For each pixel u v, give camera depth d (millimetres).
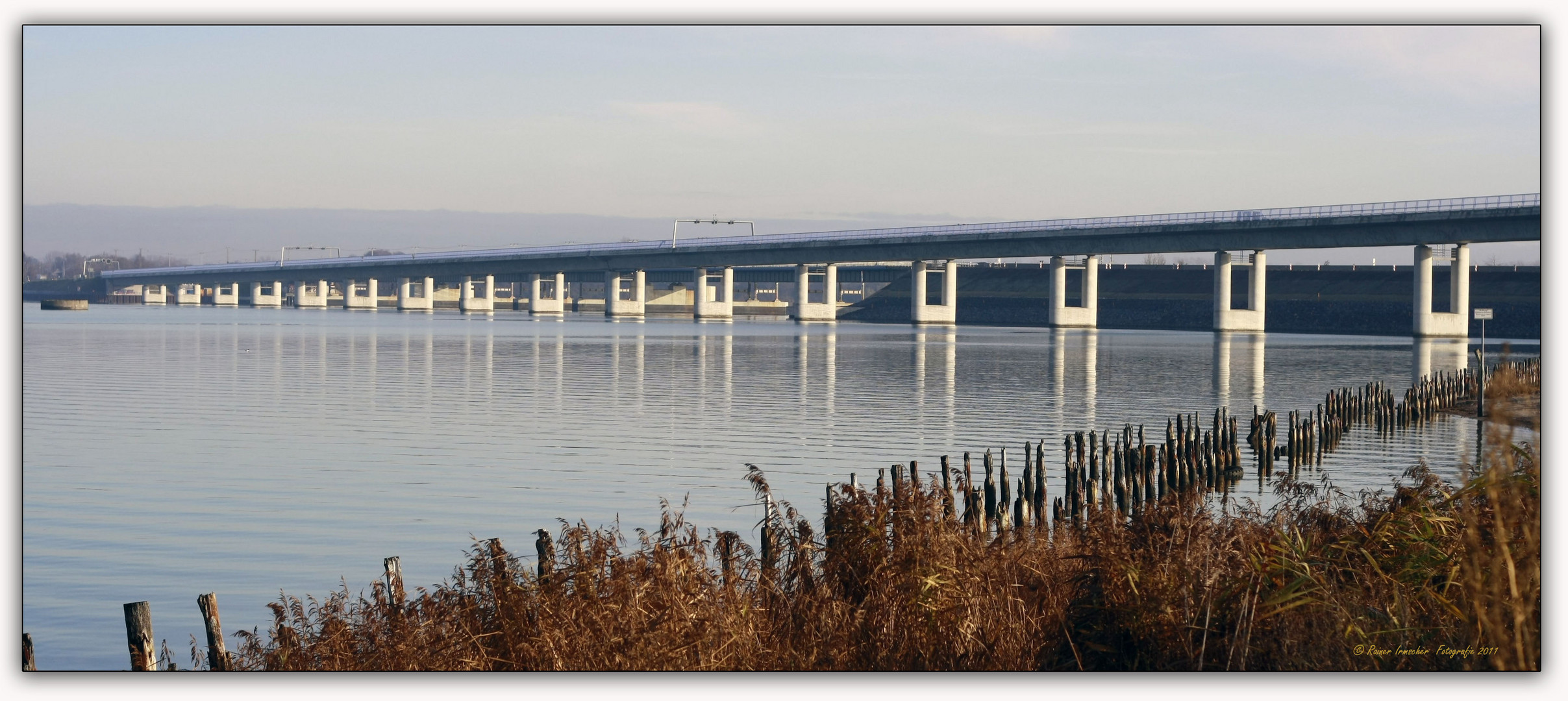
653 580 14758
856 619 14500
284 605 17016
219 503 33438
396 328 171375
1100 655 14258
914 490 16875
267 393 67688
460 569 17188
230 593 23875
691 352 111500
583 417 56375
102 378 77125
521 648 14047
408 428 51812
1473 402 67250
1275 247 150750
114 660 19719
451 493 35344
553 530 29875
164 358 97312
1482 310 64750
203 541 28438
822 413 58781
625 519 31375
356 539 28859
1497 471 11531
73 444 45719
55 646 20406
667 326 190125
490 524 30688
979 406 63344
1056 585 16172
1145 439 49531
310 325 183750
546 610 14406
